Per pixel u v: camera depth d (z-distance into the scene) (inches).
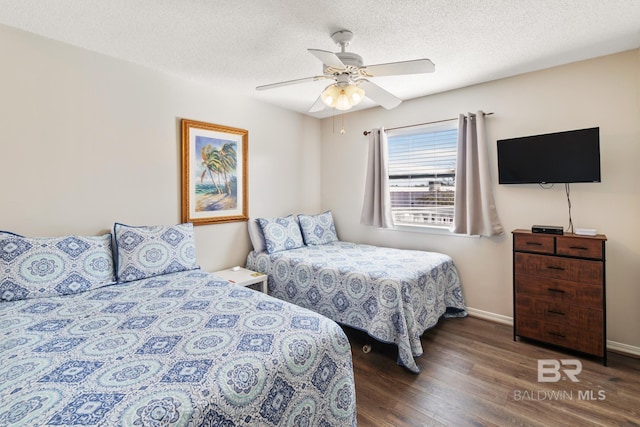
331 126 167.6
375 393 75.4
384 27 77.0
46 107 83.3
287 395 47.0
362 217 151.0
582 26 77.0
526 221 109.3
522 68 103.5
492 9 69.7
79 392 37.7
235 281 110.7
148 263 90.0
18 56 78.7
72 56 87.2
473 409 69.2
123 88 97.2
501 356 91.7
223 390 40.1
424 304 99.8
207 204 120.5
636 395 73.2
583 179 92.0
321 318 61.4
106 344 50.0
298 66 101.7
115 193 96.6
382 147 142.4
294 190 157.9
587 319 88.5
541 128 105.3
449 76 110.0
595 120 95.9
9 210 78.3
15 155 78.8
